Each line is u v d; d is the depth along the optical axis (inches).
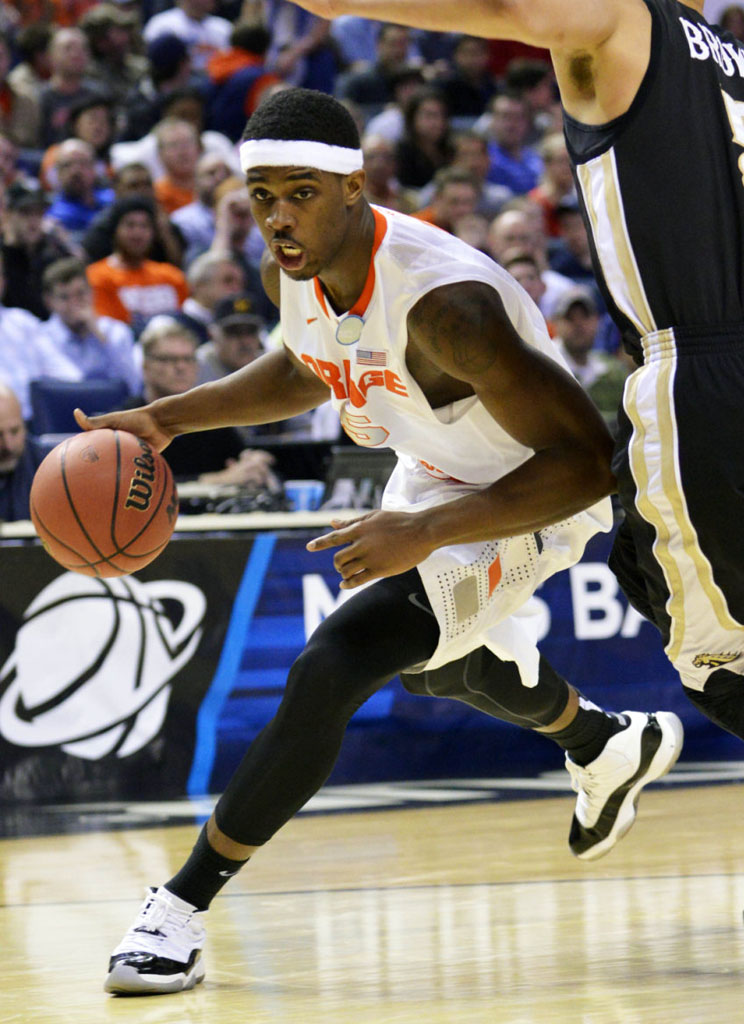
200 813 408.8
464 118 1020.5
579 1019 179.8
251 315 664.4
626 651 503.8
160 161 856.3
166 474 229.5
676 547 204.7
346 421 233.8
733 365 199.9
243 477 525.3
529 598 244.2
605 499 248.5
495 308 206.7
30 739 440.1
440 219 792.9
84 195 808.9
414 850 335.6
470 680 249.0
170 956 208.5
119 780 447.5
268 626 464.8
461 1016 184.2
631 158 199.5
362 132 917.8
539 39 190.1
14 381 650.2
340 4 184.2
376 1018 185.3
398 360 214.4
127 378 681.0
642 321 203.9
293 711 214.7
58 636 445.1
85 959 232.5
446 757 488.1
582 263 856.3
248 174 202.1
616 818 274.5
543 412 208.5
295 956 228.7
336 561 203.2
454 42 1096.8
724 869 291.7
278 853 338.0
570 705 262.1
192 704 455.5
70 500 221.5
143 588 454.0
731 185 203.0
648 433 201.6
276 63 1010.1
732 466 198.5
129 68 987.9
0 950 242.1
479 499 206.5
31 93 895.7
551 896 270.5
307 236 202.1
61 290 664.4
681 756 499.8
